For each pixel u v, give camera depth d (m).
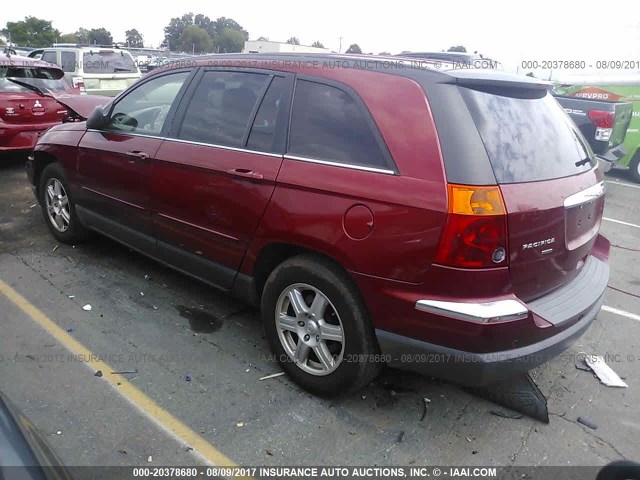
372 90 2.83
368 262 2.68
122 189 4.16
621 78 10.85
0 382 3.10
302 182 2.91
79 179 4.63
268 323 3.28
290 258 3.09
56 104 7.84
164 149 3.76
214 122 3.54
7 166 8.25
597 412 3.16
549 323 2.64
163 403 3.01
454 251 2.45
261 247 3.18
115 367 3.31
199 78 3.76
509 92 2.89
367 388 3.24
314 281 2.95
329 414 3.00
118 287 4.35
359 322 2.82
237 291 3.50
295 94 3.15
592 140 8.46
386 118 2.72
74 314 3.90
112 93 13.00
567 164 2.98
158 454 2.65
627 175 10.98
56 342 3.54
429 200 2.49
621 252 6.11
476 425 2.98
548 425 3.02
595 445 2.88
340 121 2.91
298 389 3.20
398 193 2.57
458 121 2.57
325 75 3.05
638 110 9.95
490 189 2.46
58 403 2.96
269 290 3.20
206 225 3.51
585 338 4.05
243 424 2.88
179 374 3.28
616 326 4.27
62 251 5.01
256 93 3.35
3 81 7.59
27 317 3.83
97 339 3.60
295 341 3.21
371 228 2.64
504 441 2.87
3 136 7.32
